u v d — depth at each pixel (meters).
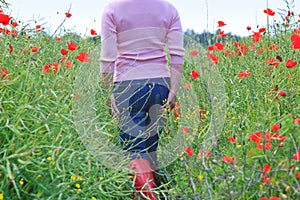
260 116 4.81
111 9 4.61
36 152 4.06
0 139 4.01
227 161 3.89
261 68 5.87
